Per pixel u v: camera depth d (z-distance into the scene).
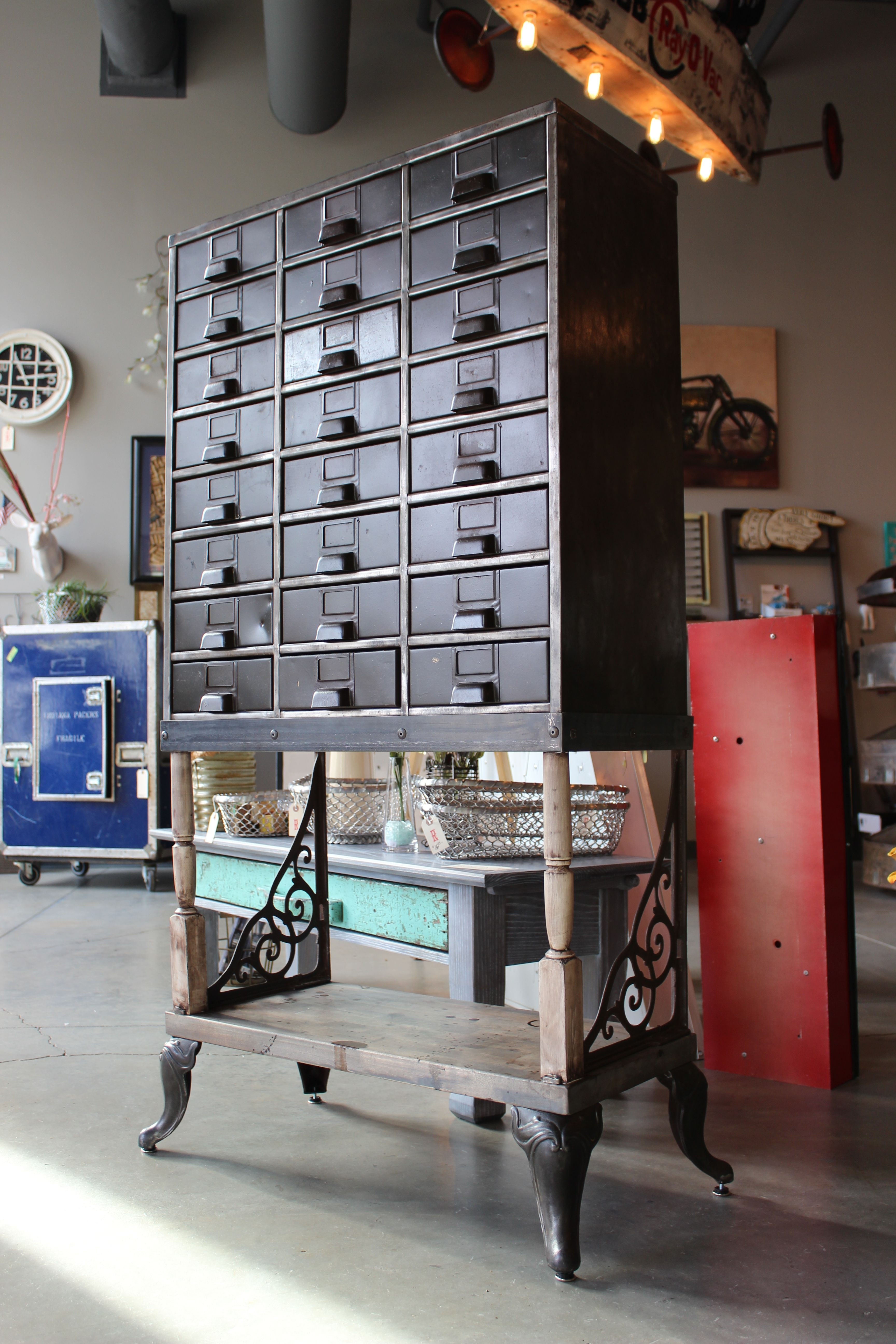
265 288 2.28
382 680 2.01
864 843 6.42
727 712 2.91
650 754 7.48
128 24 6.94
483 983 2.45
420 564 1.97
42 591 7.10
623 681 1.94
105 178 7.61
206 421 2.38
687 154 7.90
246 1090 2.72
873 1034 3.27
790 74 8.02
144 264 7.61
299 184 7.67
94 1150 2.29
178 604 2.41
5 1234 1.89
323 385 2.15
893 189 8.06
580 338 1.88
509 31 4.75
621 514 1.97
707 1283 1.71
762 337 7.84
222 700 2.27
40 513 7.46
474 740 1.87
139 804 6.25
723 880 2.90
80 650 6.36
